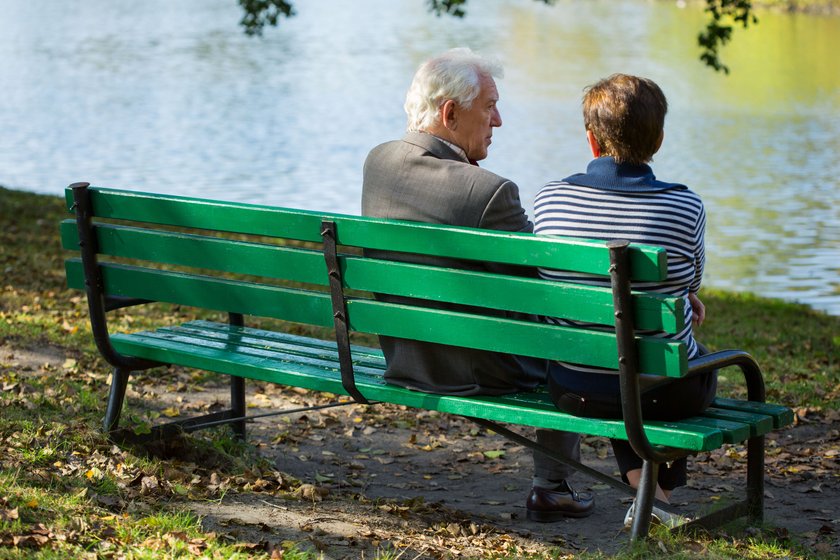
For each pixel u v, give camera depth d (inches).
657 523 196.9
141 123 1921.8
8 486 192.4
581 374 187.8
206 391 319.0
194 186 1326.3
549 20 4773.6
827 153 1702.8
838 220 1186.6
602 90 190.5
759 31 3993.6
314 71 2962.6
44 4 5442.9
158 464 220.1
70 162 1483.8
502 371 200.8
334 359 223.9
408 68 3075.8
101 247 229.5
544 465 222.4
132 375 323.9
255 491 219.5
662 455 183.9
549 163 1595.7
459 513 223.5
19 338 346.9
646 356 172.1
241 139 1766.7
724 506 213.8
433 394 200.4
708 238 1090.7
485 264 195.0
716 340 477.1
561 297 177.2
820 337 505.4
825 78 2822.3
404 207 200.1
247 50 3511.3
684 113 2194.9
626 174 189.9
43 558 166.4
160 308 438.9
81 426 234.8
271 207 207.5
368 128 1943.9
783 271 937.5
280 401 315.6
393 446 281.9
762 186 1418.6
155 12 5027.1
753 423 187.2
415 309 194.2
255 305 213.5
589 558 190.1
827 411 320.8
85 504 191.9
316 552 185.2
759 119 2108.8
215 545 179.0
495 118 211.0
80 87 2453.2
